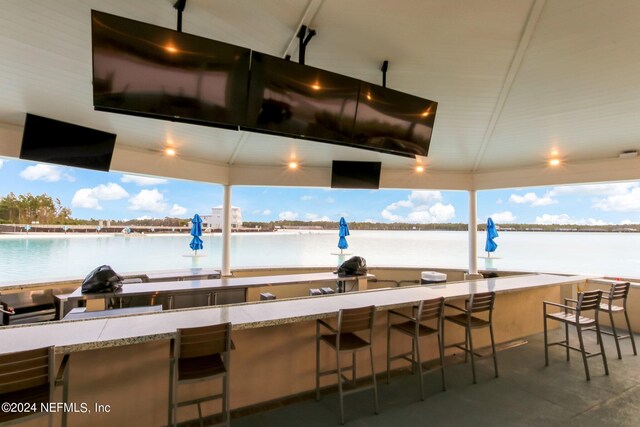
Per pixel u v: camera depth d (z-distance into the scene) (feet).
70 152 12.43
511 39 9.77
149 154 15.11
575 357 11.51
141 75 6.55
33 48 8.81
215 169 17.52
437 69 11.05
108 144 13.34
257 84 7.65
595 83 11.22
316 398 8.43
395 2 8.43
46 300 12.73
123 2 7.81
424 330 9.29
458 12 8.78
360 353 9.67
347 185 18.37
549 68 10.80
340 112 8.85
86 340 5.74
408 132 10.07
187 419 7.32
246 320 7.21
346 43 9.79
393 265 21.43
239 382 7.91
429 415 7.72
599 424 7.43
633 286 14.76
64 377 5.80
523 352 11.98
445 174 19.39
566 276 14.83
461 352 11.77
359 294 10.37
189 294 13.19
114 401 6.68
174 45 6.64
